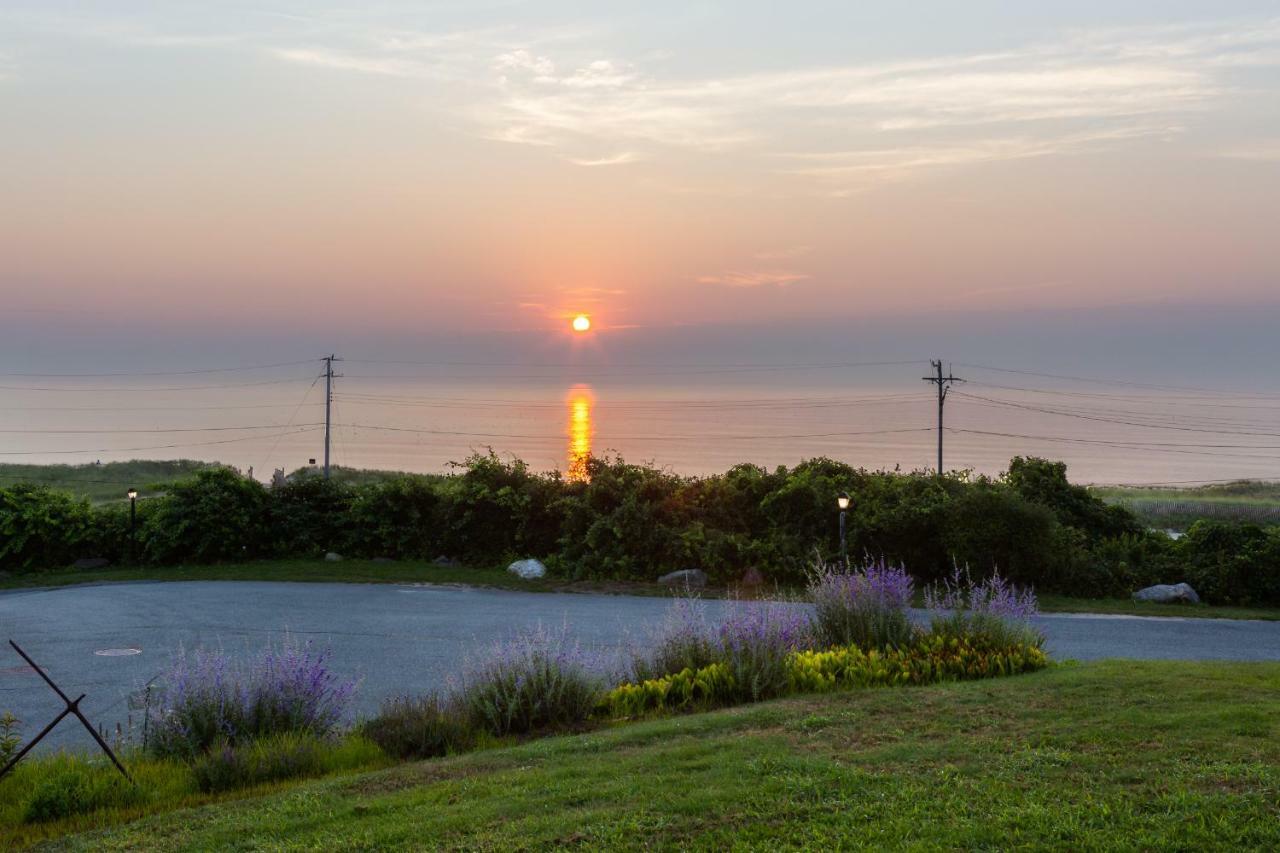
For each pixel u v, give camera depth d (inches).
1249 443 5669.3
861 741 310.2
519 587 928.3
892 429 6240.2
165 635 677.3
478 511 1068.5
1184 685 366.0
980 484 957.2
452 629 697.6
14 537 1029.8
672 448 4138.8
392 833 250.7
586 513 1012.5
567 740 341.7
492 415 7628.0
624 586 932.0
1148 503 1993.1
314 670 398.0
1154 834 221.6
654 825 244.1
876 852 221.8
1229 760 267.9
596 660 484.1
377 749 353.7
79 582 970.7
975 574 906.7
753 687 402.3
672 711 394.0
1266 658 613.3
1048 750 286.2
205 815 287.1
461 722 370.6
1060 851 217.5
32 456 4409.5
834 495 990.4
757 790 264.2
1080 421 7751.0
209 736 362.9
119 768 319.6
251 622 729.6
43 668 575.2
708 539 968.3
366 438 5103.3
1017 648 458.0
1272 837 216.7
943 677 425.1
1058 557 906.7
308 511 1119.6
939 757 286.4
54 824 290.0
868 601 491.5
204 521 1048.8
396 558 1089.4
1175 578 901.8
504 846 237.3
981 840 224.5
